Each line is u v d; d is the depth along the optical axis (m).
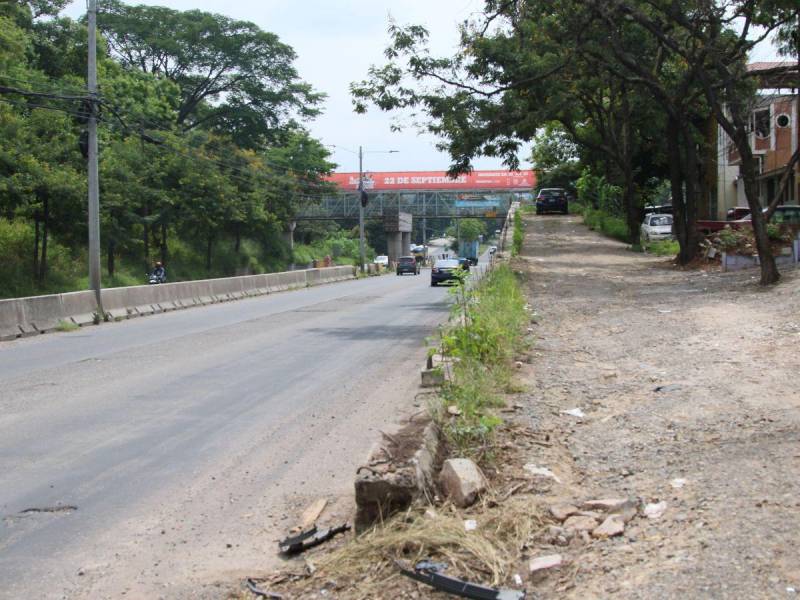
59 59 48.16
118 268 46.66
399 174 91.50
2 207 35.31
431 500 5.46
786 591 3.80
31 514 5.85
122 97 48.16
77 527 5.59
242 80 69.56
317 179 74.62
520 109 26.59
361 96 24.75
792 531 4.42
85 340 16.83
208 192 50.56
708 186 48.75
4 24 33.28
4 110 33.38
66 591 4.62
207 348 14.54
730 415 7.36
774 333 11.70
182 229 55.31
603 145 42.22
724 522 4.67
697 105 31.44
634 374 9.77
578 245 37.94
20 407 9.44
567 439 7.03
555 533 4.88
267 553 5.12
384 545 4.79
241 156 58.38
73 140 37.72
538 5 23.12
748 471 5.55
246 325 18.89
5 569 4.93
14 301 18.23
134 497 6.19
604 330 13.67
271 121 72.44
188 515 5.80
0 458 7.24
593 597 4.04
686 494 5.28
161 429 8.24
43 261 38.19
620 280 23.05
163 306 25.66
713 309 15.08
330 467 6.81
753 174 18.42
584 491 5.65
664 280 22.55
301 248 81.31
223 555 5.11
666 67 32.47
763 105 35.66
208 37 67.00
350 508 5.82
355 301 26.38
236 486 6.41
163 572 4.87
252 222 58.62
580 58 25.17
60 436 8.00
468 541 4.69
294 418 8.62
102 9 65.62
